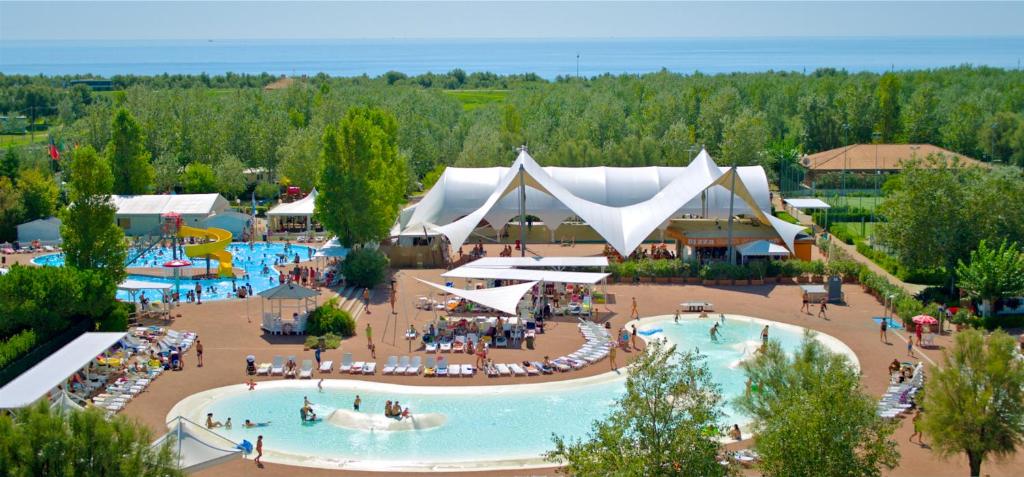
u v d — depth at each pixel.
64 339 59.78
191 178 132.50
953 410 41.41
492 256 96.12
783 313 74.12
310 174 130.12
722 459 40.62
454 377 57.88
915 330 67.62
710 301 78.25
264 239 108.50
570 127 159.75
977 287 68.56
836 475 36.03
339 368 59.19
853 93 176.62
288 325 66.62
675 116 165.75
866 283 81.69
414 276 87.56
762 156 139.75
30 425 33.59
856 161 140.75
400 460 45.25
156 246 104.69
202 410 51.88
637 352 63.16
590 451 36.31
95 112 144.75
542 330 68.38
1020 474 43.75
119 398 52.28
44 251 101.06
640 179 108.38
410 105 192.75
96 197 68.75
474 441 47.78
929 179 77.62
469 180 106.38
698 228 94.19
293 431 48.91
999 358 41.31
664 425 36.22
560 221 102.44
